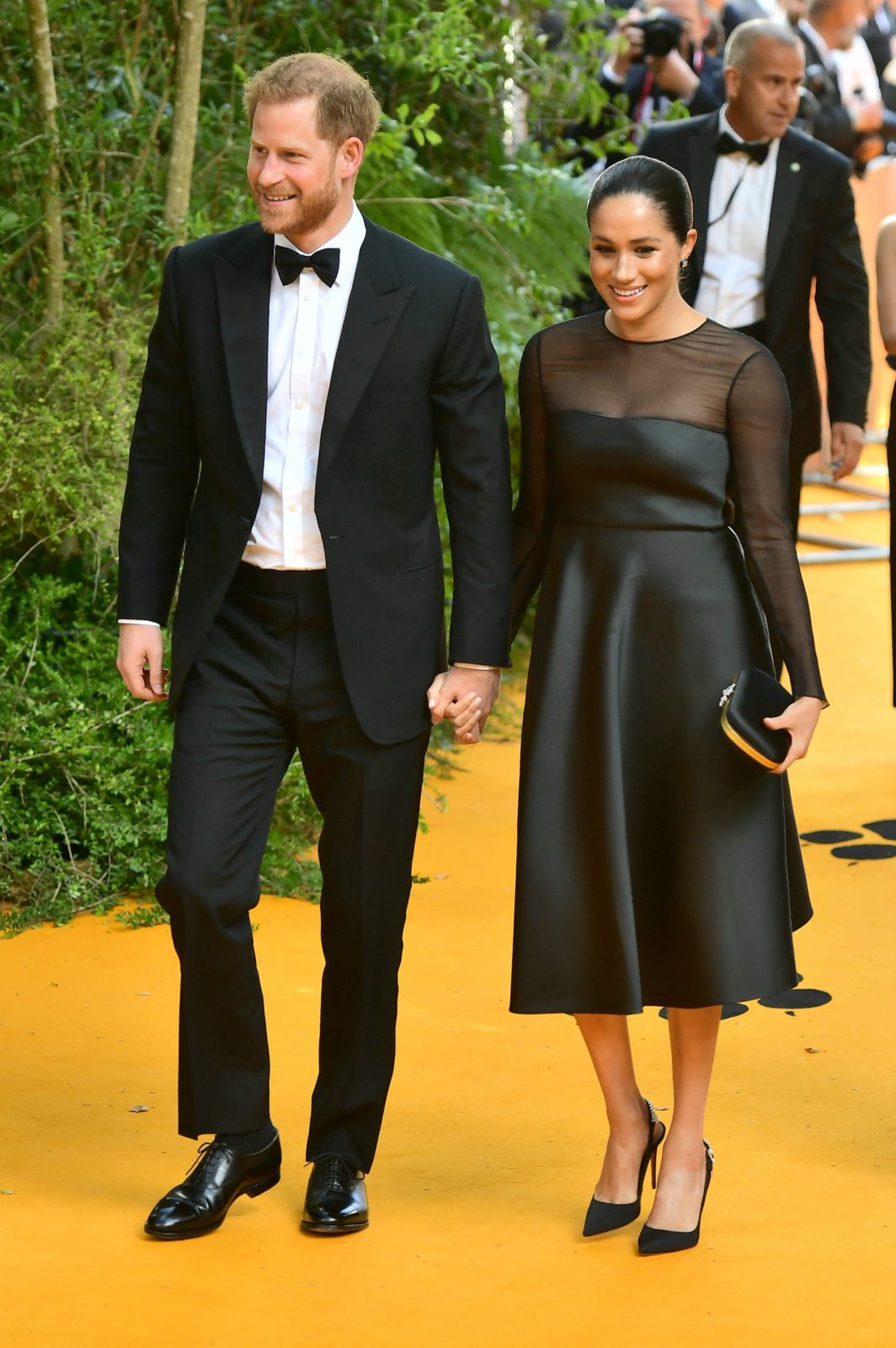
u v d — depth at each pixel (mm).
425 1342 6582
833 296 13734
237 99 14852
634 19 17750
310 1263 7199
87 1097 8836
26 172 13148
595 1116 8625
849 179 13594
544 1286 7000
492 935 11172
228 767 7348
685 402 7176
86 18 13430
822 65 23906
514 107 18234
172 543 7766
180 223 13172
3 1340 6582
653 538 7234
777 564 7234
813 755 15148
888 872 12188
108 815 11641
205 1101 7402
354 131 7117
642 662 7223
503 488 7453
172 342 7480
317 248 7250
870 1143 8289
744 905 7188
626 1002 7113
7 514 12258
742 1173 7988
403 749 7402
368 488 7277
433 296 7297
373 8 15492
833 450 13938
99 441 12102
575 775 7242
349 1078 7543
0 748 11750
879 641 19062
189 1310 6812
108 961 10672
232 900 7238
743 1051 9375
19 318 13312
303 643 7359
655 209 7008
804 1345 6547
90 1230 7480
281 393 7270
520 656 17750
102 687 11961
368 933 7473
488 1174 8023
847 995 10125
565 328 7418
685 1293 6938
